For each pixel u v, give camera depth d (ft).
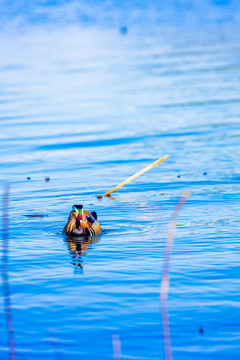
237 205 148.56
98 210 149.38
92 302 95.96
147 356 80.38
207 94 345.72
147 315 90.94
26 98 367.45
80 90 387.55
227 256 113.91
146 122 273.75
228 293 97.25
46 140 246.27
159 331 86.33
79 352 81.76
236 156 202.80
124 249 120.06
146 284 102.22
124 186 172.55
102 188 171.53
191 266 109.40
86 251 119.75
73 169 195.83
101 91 378.94
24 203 156.76
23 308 94.53
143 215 143.74
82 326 88.33
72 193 166.50
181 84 389.39
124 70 473.67
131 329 87.10
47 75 465.88
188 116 282.97
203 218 139.13
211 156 204.44
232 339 83.51
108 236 128.98
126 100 340.39
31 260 115.14
